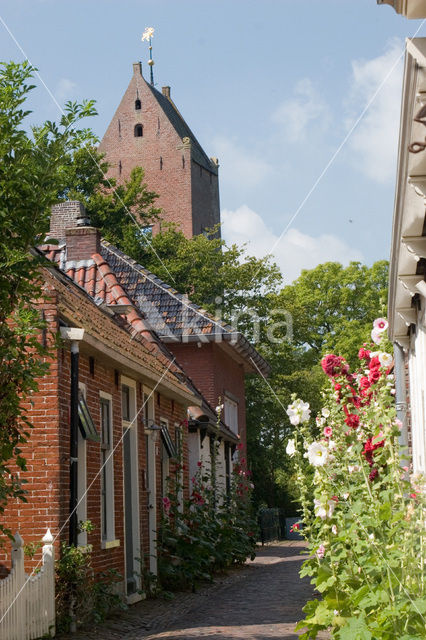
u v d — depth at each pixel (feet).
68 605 35.94
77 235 65.92
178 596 49.90
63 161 27.02
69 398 37.81
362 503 22.03
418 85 18.53
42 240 27.04
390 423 21.59
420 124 20.10
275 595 48.03
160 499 54.54
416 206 24.67
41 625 33.37
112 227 121.80
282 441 123.44
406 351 43.78
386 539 21.34
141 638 33.73
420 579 20.39
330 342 140.97
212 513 66.59
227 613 40.93
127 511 47.37
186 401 60.64
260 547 98.99
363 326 142.31
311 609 24.88
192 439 72.38
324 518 23.32
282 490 126.00
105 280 64.34
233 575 63.00
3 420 26.48
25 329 26.58
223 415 88.58
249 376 123.85
